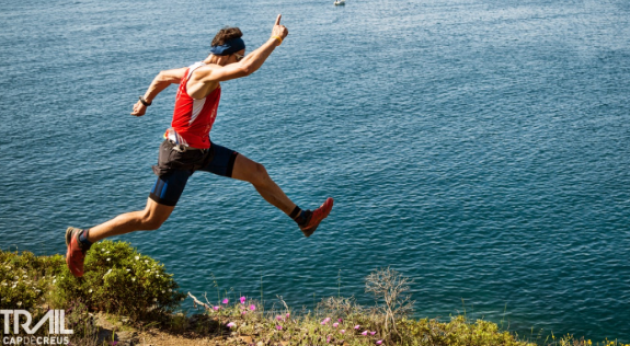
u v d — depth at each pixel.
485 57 115.44
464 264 33.00
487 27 152.75
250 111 79.44
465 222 40.03
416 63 112.31
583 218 40.41
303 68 110.06
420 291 29.44
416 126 70.31
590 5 185.00
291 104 83.19
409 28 155.38
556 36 135.38
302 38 143.12
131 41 141.12
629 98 80.62
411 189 47.72
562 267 32.44
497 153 58.03
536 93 86.19
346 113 77.62
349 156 58.44
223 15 182.75
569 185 47.69
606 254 34.16
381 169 53.72
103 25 169.12
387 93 89.06
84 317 7.03
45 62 118.38
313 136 66.75
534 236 37.38
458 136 65.19
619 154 56.34
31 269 9.66
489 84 93.25
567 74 98.00
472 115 75.06
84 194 48.91
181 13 189.88
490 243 36.28
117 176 53.84
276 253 34.69
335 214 41.94
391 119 74.06
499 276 31.31
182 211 42.25
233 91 92.69
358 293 29.00
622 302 27.92
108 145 64.56
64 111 81.06
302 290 29.53
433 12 183.38
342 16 177.62
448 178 50.47
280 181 50.88
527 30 145.50
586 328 25.61
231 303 27.73
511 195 45.59
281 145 63.12
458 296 28.88
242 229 38.75
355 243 36.28
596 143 60.50
